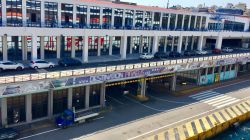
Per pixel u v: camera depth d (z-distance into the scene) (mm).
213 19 86188
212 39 83188
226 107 43781
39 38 47500
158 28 68562
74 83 34188
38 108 33969
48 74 34625
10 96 29484
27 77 32344
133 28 62531
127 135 31875
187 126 35219
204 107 43219
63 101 36219
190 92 50844
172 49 73000
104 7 56250
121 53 56781
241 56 62438
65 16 50219
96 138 30719
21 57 46375
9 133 29031
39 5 46188
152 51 65125
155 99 45875
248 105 45312
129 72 39906
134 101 43938
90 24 54625
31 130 31547
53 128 32500
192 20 76875
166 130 33750
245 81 62438
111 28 57312
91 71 37188
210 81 58188
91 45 56656
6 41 43750
